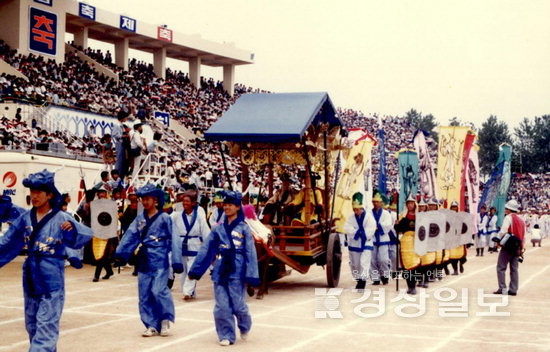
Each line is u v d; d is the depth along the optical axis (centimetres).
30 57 3962
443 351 836
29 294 703
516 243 1395
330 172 1609
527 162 10331
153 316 916
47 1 4238
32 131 2895
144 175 2177
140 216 923
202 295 1348
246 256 872
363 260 1409
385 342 888
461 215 1692
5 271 1698
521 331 984
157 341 882
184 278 1284
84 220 1681
